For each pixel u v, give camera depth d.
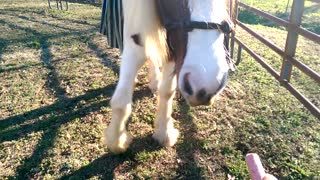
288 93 3.90
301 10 3.11
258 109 3.51
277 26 8.40
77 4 10.02
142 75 4.17
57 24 7.05
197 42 1.67
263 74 4.41
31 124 3.12
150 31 2.04
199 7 1.65
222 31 1.70
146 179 2.48
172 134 2.84
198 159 2.70
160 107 2.81
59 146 2.81
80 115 3.27
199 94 1.67
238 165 2.64
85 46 5.41
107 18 2.67
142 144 2.83
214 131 3.07
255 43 5.82
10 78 4.11
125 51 2.43
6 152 2.74
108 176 2.50
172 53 2.09
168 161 2.66
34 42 5.57
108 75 4.21
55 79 4.08
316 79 2.86
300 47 5.80
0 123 3.13
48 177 2.48
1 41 5.71
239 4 4.70
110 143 2.66
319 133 3.11
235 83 4.09
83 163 2.62
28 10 8.70
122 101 2.51
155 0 1.94
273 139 2.99
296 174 2.58
